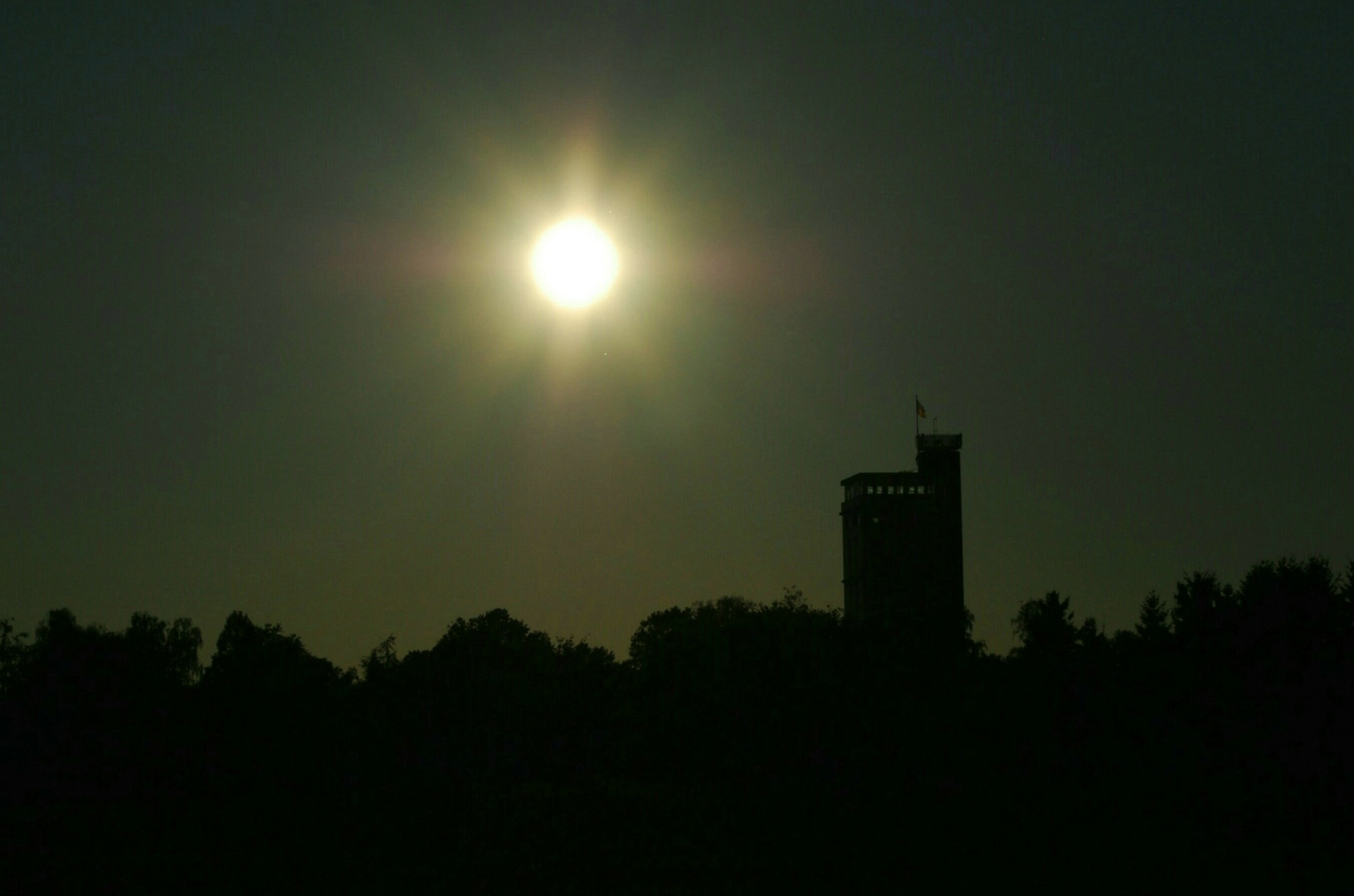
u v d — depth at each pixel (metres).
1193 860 66.00
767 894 57.38
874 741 108.00
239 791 102.94
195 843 79.56
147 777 97.69
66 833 84.12
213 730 105.38
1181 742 88.88
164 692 105.94
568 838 82.00
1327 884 58.31
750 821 92.19
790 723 117.00
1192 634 98.69
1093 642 109.00
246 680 112.56
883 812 91.38
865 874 62.97
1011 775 96.19
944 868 64.44
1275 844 71.69
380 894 58.44
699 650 142.12
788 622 135.12
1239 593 104.25
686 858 70.56
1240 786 83.75
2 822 88.38
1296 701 85.38
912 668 117.88
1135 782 89.19
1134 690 96.62
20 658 112.19
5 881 63.03
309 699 116.12
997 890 57.09
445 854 73.75
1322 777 80.88
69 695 99.50
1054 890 57.00
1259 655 91.50
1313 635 90.25
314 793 108.44
